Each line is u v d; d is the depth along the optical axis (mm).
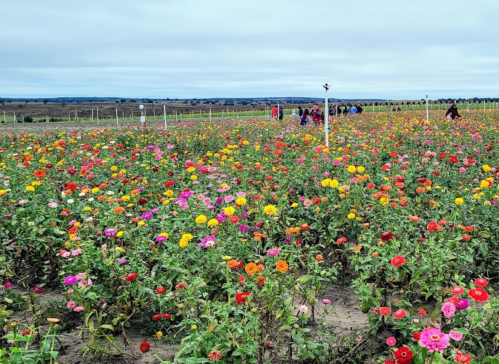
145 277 5125
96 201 8047
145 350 3998
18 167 9969
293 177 9227
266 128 21594
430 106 72375
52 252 6262
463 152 12828
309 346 4180
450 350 3779
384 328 4836
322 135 17172
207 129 22672
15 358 3549
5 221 6570
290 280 5062
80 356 4625
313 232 7027
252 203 8016
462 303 3955
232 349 3783
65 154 14016
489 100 73875
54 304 5484
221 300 5297
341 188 7176
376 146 13430
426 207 8117
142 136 18938
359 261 5535
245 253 5844
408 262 5332
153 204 8594
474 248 6164
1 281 5949
